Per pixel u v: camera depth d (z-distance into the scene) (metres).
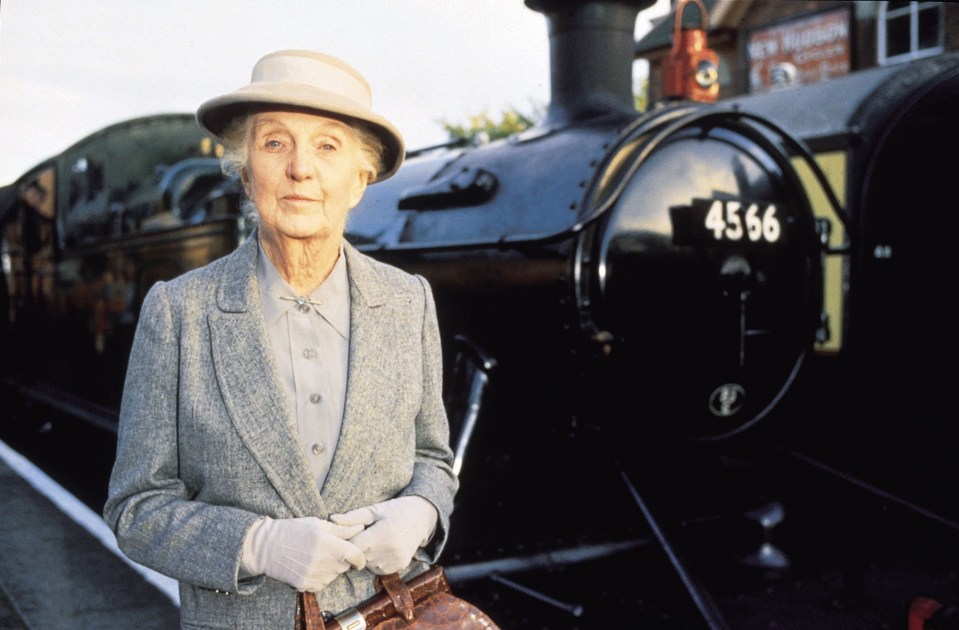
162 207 5.90
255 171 1.26
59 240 6.69
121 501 1.27
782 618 3.31
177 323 1.28
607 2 3.63
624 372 3.22
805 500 4.45
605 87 3.67
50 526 3.48
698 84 3.68
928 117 4.74
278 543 1.18
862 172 4.97
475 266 3.55
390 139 1.37
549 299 3.20
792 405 3.76
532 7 3.68
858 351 5.01
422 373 1.41
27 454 6.60
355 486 1.29
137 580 2.97
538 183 3.38
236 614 1.28
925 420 4.84
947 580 3.78
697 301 3.34
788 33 8.60
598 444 3.18
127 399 1.28
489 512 3.70
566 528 3.49
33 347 7.31
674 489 3.62
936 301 4.76
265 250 1.33
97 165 6.07
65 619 2.64
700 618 3.20
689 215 3.25
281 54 1.30
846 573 3.50
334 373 1.32
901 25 7.84
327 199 1.27
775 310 3.62
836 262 5.18
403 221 3.97
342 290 1.35
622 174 3.06
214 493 1.26
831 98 5.36
